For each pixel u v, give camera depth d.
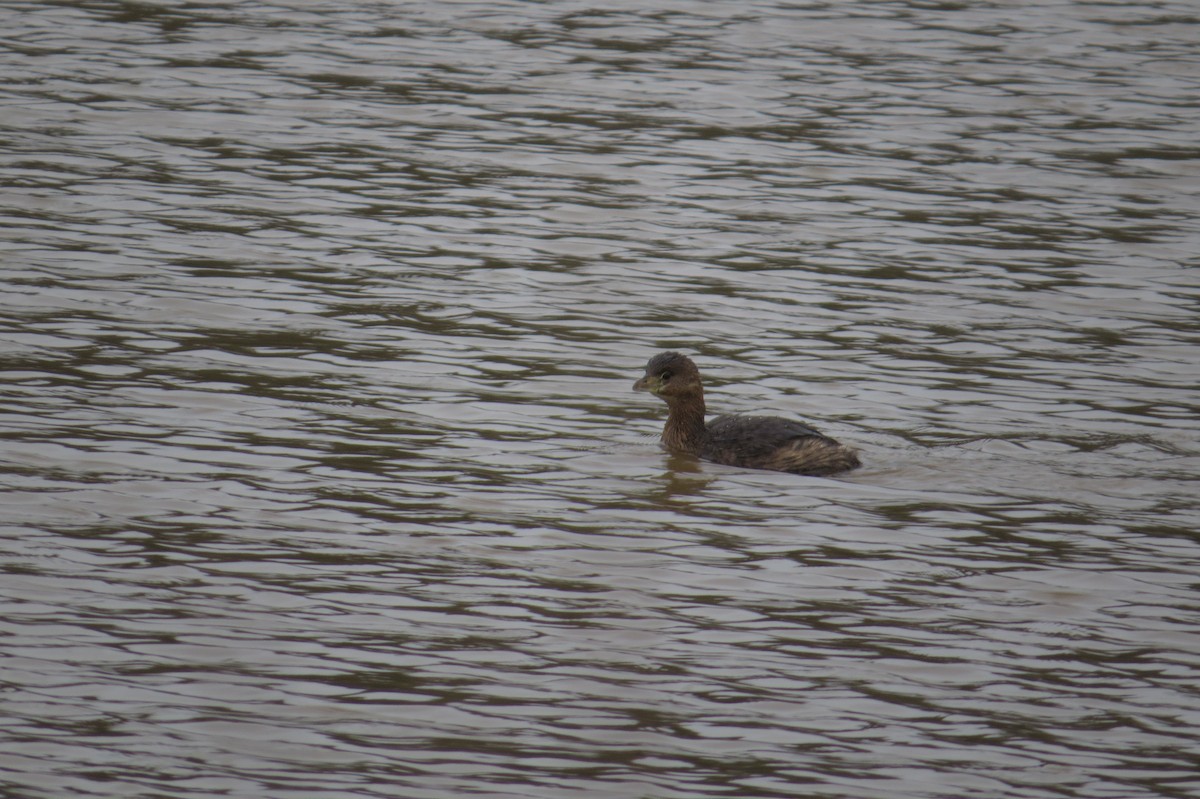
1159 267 22.92
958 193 26.38
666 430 16.41
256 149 27.23
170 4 37.91
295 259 21.92
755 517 14.52
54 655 11.46
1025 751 10.70
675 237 23.75
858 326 20.28
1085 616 12.73
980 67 34.50
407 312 20.12
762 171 27.30
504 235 23.52
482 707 11.05
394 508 14.38
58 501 14.09
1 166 25.20
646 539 13.96
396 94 31.23
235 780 10.02
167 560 13.09
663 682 11.50
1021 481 15.52
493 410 17.08
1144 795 10.19
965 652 12.08
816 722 11.01
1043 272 22.62
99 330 18.75
